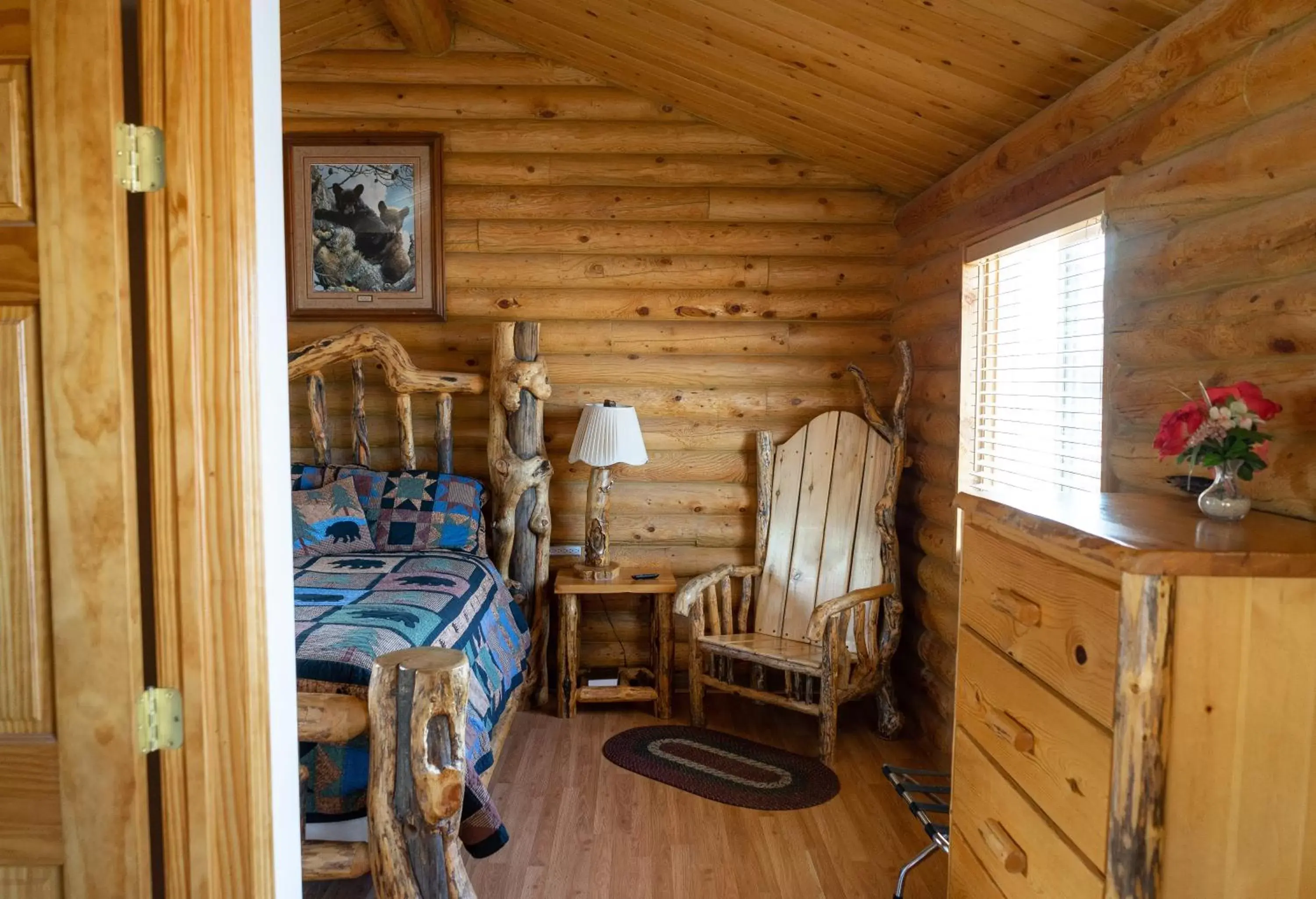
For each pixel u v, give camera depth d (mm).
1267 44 1800
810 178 4371
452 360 4469
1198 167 1998
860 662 3877
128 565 1411
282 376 1650
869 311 4449
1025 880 1591
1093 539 1339
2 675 1419
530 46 4305
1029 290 3219
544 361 4312
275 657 1602
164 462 1435
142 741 1436
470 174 4367
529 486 4266
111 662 1411
